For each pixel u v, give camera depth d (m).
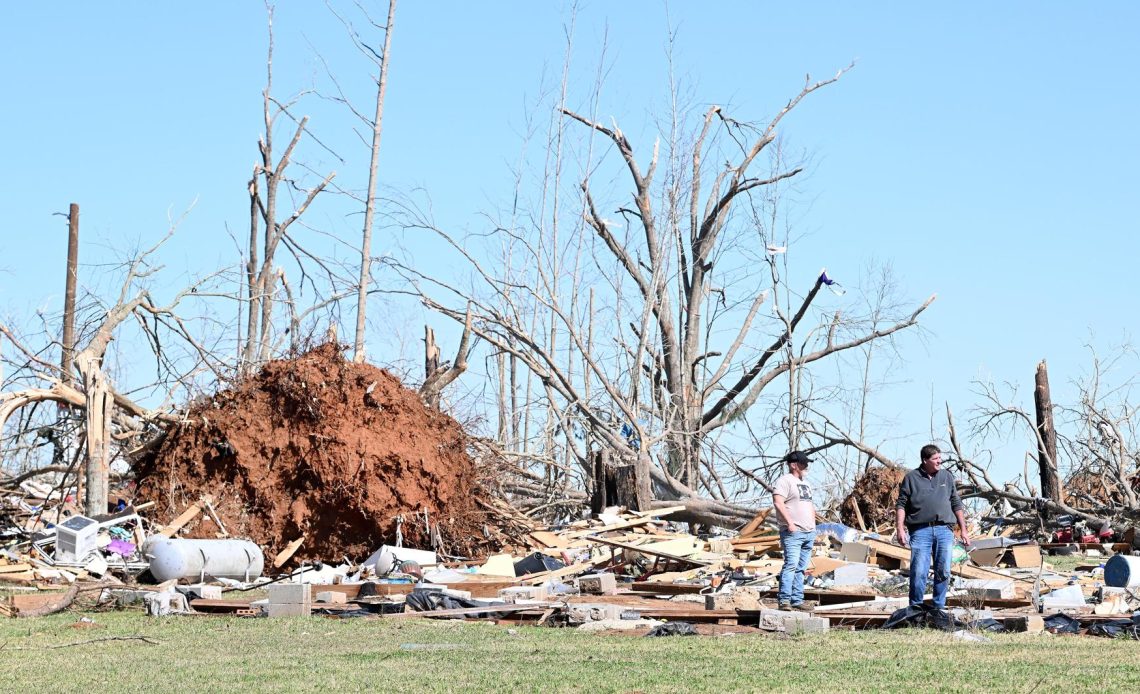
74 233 46.62
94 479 30.09
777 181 59.19
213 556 26.73
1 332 34.88
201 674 13.19
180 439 32.31
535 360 54.38
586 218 57.84
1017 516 42.16
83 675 13.27
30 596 20.88
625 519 37.31
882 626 17.73
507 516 34.78
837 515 44.28
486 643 15.85
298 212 48.78
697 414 59.41
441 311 49.69
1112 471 43.88
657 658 14.09
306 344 34.59
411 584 23.14
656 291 59.28
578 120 58.72
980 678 12.32
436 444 33.28
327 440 31.70
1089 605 20.08
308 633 17.11
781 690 11.66
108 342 34.81
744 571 27.00
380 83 44.62
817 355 57.66
